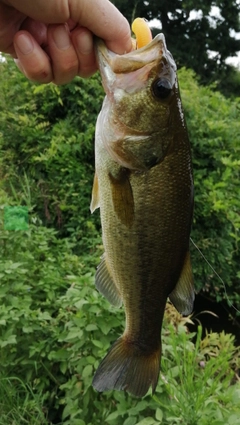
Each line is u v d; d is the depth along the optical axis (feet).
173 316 2.04
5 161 3.73
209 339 2.03
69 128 3.60
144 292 1.09
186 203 1.06
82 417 1.73
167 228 1.06
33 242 2.42
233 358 2.21
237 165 3.48
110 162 1.03
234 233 3.49
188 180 1.06
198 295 3.68
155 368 1.14
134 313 1.11
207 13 10.25
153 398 1.47
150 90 1.00
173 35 10.52
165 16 10.43
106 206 1.05
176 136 1.03
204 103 4.08
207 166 3.52
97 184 1.10
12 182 3.57
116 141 1.02
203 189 3.36
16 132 3.71
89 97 3.64
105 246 1.08
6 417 1.71
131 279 1.08
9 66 4.13
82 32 1.03
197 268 3.29
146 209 1.04
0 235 2.30
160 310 1.12
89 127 3.53
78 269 2.42
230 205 3.35
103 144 1.04
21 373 1.96
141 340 1.13
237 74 11.18
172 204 1.05
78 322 1.77
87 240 3.08
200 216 3.33
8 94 3.92
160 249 1.07
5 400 1.77
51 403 1.90
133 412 1.54
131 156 1.02
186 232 1.08
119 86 1.01
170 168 1.04
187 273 1.10
